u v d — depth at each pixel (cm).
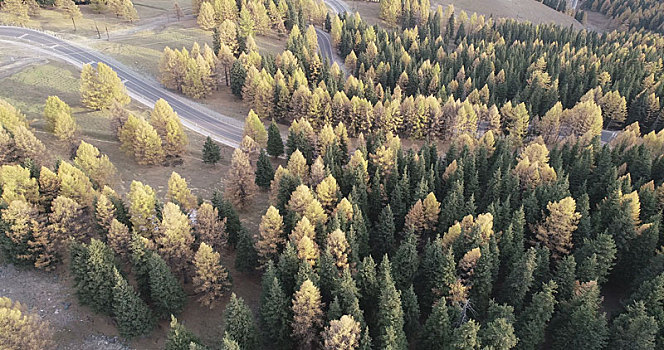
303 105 12600
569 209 7350
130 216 7512
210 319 6894
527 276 6306
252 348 5931
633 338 5566
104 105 11888
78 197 7794
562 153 10769
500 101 15412
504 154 10125
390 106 12394
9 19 16300
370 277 6412
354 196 8388
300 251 6869
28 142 8731
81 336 6328
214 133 12431
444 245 7338
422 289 7062
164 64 13775
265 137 11394
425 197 8719
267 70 14075
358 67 16588
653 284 6144
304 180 9612
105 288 6222
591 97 14075
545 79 15362
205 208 7250
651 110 13875
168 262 6994
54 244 7069
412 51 17712
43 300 6694
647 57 17725
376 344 5903
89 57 14962
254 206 9556
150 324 6325
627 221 7412
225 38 15350
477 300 6631
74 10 17338
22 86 12431
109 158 10456
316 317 6106
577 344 5778
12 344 5300
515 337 5472
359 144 10369
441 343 5788
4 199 7062
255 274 7662
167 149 10606
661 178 9906
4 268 7081
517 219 7531
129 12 18000
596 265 6700
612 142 12531
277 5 19625
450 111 12650
